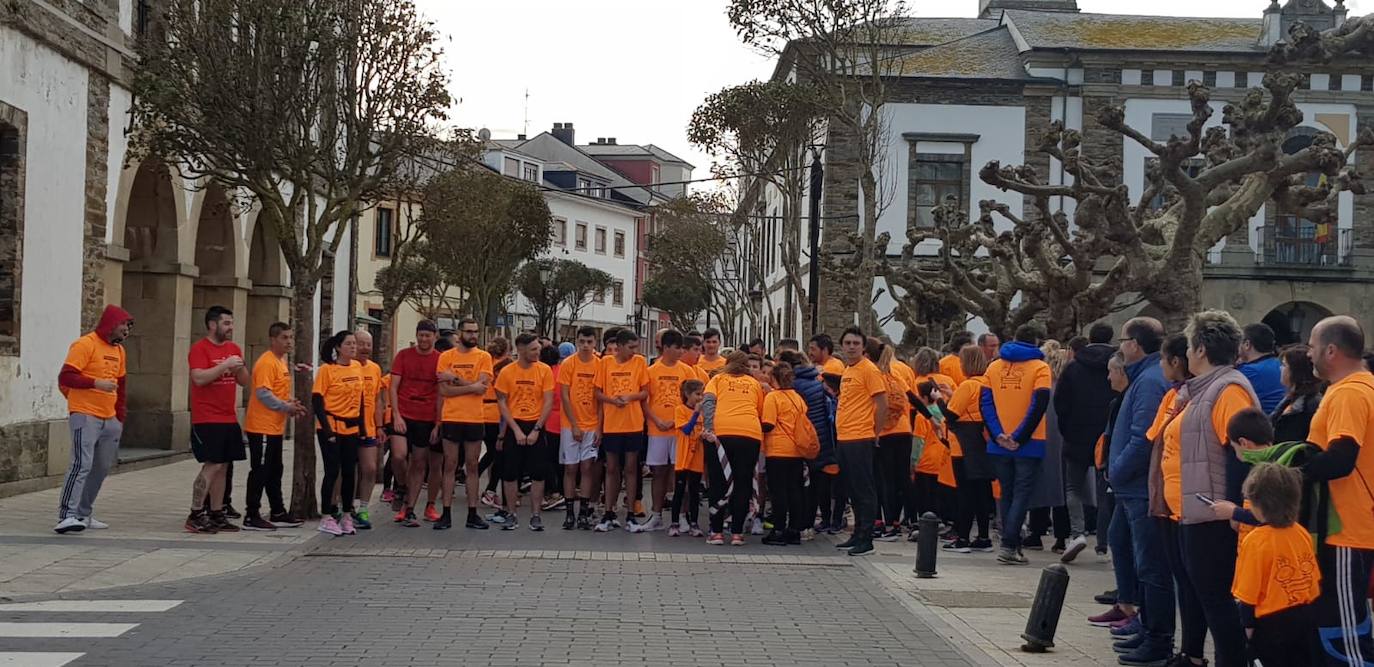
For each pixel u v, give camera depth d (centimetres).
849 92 2930
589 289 6341
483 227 3462
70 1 1681
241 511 1504
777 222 5100
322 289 2947
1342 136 3922
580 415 1433
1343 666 646
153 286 2094
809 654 809
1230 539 695
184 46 1345
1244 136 1803
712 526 1359
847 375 1294
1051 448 1280
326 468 1309
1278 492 639
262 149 1333
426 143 1442
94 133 1778
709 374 1619
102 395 1263
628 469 1443
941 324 3834
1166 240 2066
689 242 4878
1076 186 1906
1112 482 838
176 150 1370
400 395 1418
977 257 3644
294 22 1308
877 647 840
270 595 976
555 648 796
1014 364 1214
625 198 8700
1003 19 4453
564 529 1440
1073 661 809
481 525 1412
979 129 3909
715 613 946
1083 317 2172
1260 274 3856
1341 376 662
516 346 1445
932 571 1139
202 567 1094
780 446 1366
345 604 941
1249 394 707
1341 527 651
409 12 1383
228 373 1285
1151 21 4328
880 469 1420
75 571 1048
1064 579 835
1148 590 804
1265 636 650
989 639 877
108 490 1661
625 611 940
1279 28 3947
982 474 1286
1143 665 798
